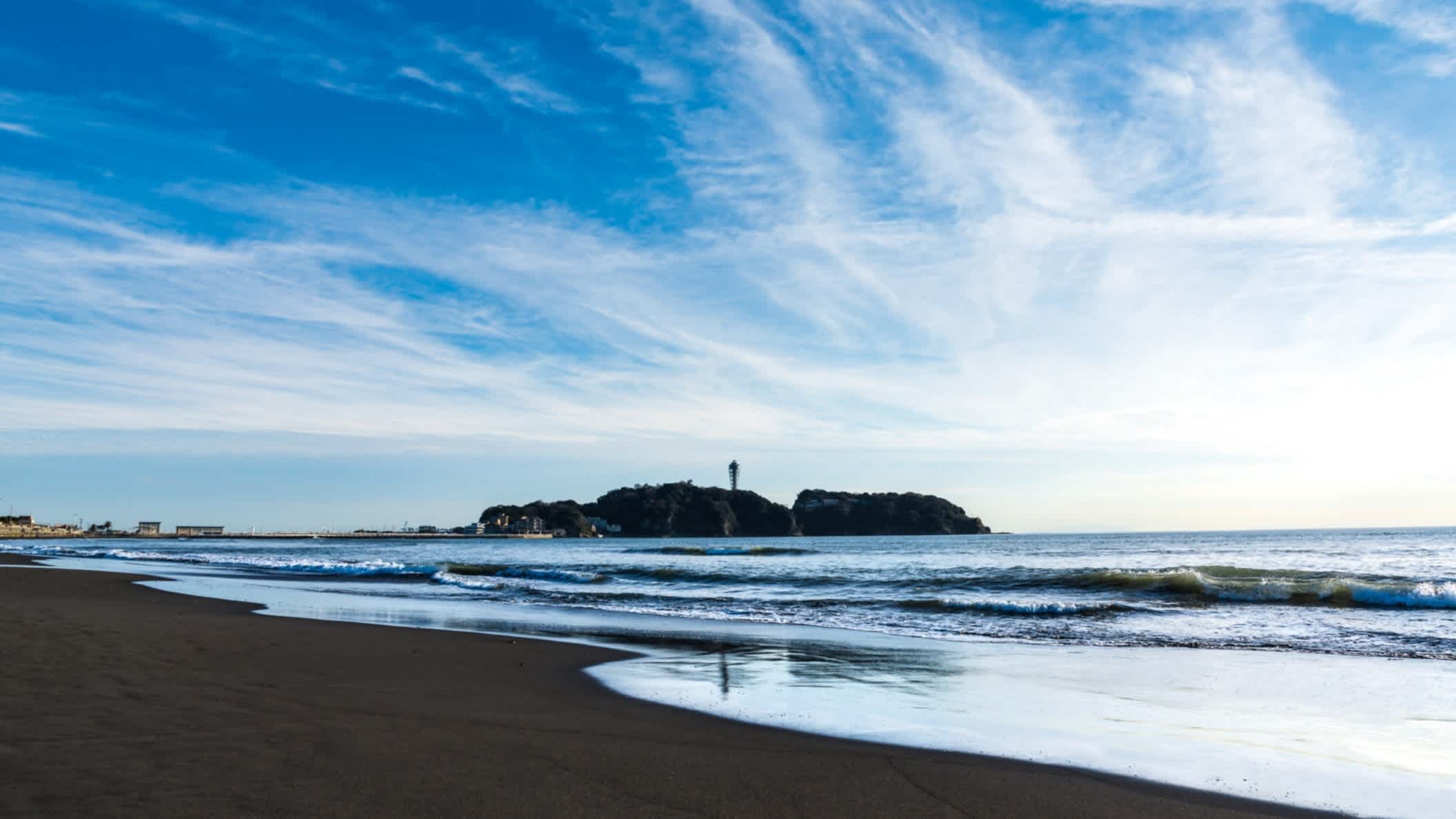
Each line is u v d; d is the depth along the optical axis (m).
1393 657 12.35
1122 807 5.48
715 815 5.11
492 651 12.41
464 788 5.41
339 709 7.83
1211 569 29.52
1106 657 12.40
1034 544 96.88
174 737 6.43
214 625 14.41
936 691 9.58
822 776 6.05
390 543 143.00
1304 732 7.62
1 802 4.79
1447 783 6.07
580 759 6.29
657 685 9.94
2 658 9.97
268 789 5.23
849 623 17.11
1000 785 5.89
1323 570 33.62
